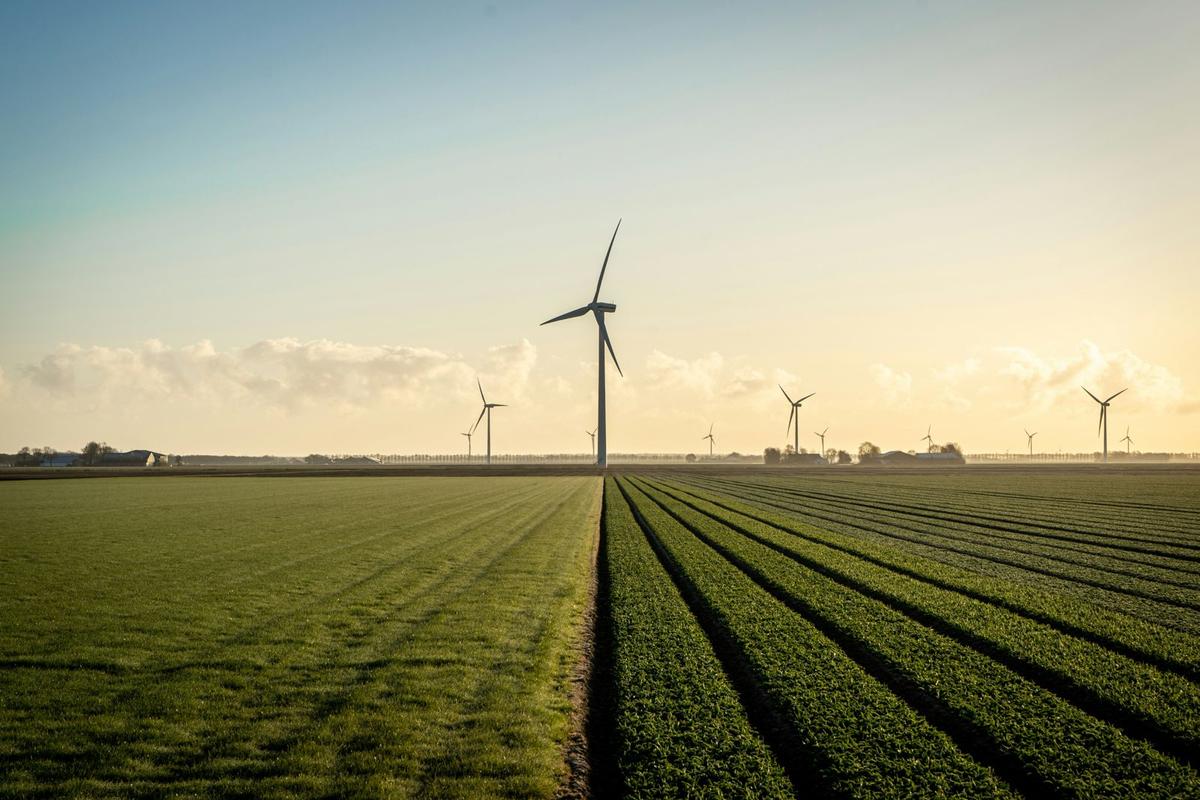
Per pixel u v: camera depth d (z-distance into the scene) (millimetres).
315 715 12680
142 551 31734
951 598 21781
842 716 12305
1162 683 13992
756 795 9695
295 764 10758
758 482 99938
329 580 24906
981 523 45438
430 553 31375
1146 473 128500
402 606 20938
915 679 14320
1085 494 73188
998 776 10602
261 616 19641
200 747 11391
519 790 10039
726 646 17438
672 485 90750
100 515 48875
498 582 24656
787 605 22047
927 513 52469
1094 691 13586
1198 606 21547
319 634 17797
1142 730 12312
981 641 17250
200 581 24672
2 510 52781
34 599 21766
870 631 17828
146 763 10867
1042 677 15023
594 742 12055
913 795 9680
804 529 41000
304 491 77000
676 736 11539
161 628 18344
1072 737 11438
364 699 13344
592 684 14906
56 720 12422
